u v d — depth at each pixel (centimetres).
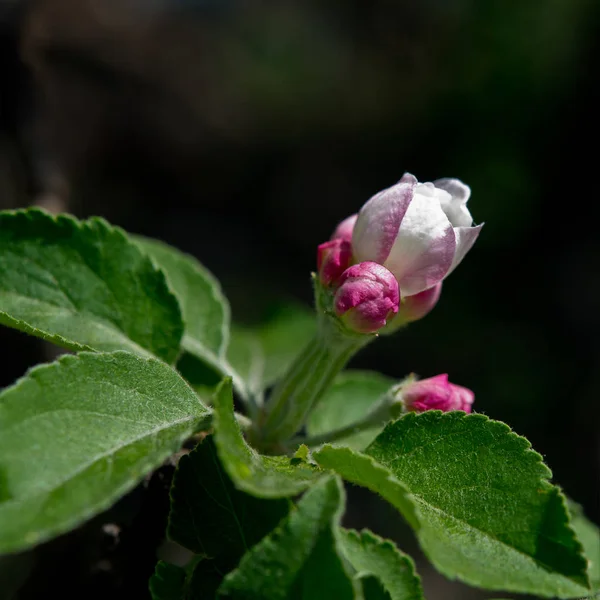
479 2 133
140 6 140
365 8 153
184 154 124
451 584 70
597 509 82
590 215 111
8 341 49
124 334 40
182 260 43
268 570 35
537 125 116
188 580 37
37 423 36
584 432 91
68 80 117
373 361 94
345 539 36
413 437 37
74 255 40
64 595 41
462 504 37
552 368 98
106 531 40
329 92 142
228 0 153
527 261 109
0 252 40
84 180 109
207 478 37
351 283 38
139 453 35
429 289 39
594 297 104
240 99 137
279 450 40
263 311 47
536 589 36
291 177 129
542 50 120
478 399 94
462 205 39
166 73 131
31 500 35
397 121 134
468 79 128
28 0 48
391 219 38
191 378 42
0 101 47
